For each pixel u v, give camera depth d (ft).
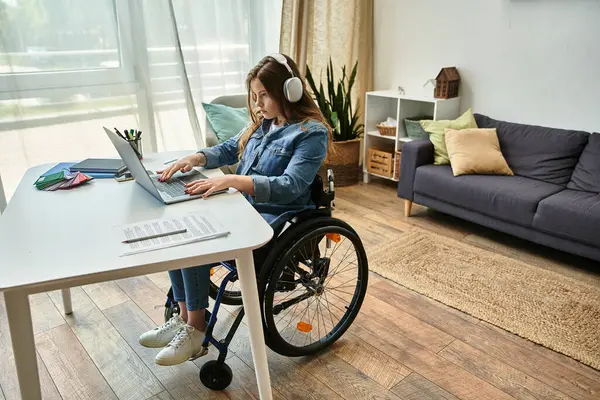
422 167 10.05
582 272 8.08
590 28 9.22
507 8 10.27
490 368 5.77
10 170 8.71
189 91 10.36
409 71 12.48
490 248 9.01
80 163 6.11
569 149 9.19
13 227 4.22
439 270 8.07
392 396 5.34
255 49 11.67
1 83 8.29
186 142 10.80
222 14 10.77
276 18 11.78
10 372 5.71
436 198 9.85
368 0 12.59
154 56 9.94
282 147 5.55
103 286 7.62
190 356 5.24
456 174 9.51
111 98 9.61
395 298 7.27
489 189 8.89
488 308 6.96
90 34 9.07
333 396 5.35
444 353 6.04
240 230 4.18
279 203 5.38
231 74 11.29
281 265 5.05
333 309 7.02
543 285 7.57
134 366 5.82
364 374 5.68
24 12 8.30
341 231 5.59
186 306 5.46
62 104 9.05
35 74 8.64
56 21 8.66
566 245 8.05
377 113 12.57
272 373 5.70
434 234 9.58
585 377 5.61
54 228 4.19
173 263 3.67
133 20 9.44
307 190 5.72
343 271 8.06
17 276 3.37
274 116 5.74
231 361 5.91
